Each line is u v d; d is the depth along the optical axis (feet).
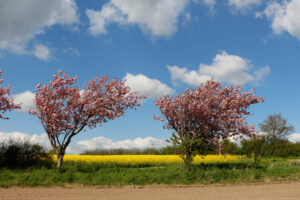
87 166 49.70
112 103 48.32
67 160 63.57
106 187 33.40
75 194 27.91
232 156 88.99
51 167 51.01
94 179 36.83
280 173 43.29
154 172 43.34
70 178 36.88
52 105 45.42
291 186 33.60
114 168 46.32
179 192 29.60
